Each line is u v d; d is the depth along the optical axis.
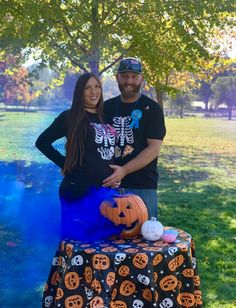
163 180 10.89
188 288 3.12
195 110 74.62
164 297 2.99
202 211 7.73
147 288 2.90
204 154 17.03
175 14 10.09
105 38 9.97
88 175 3.12
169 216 7.30
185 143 21.70
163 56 10.77
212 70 17.11
